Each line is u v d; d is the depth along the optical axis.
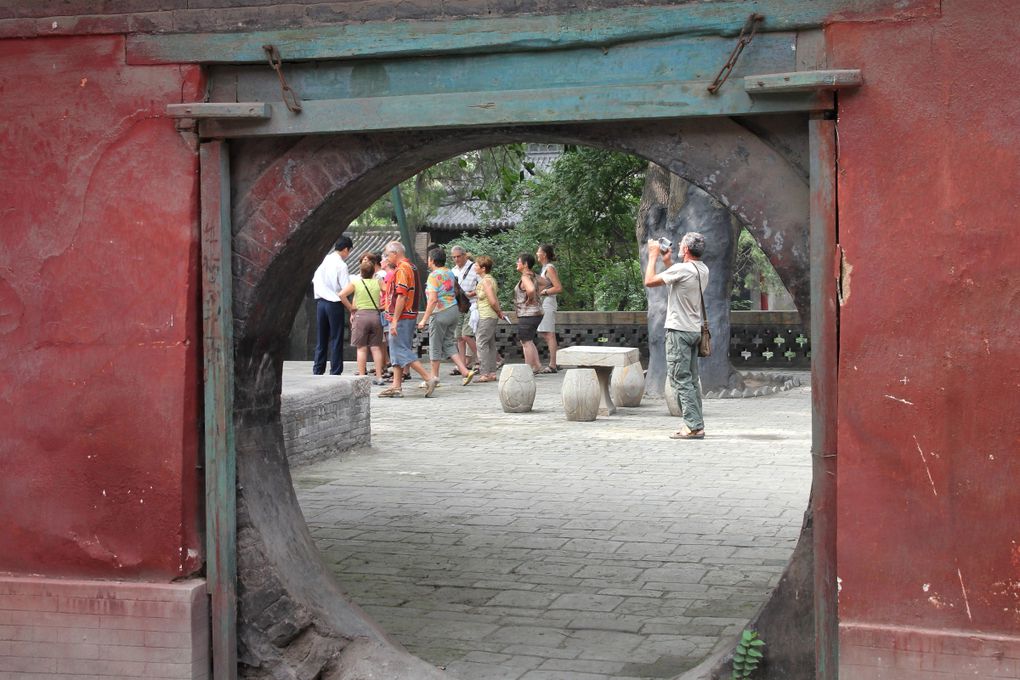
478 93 5.00
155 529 5.44
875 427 4.62
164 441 5.41
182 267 5.36
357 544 8.16
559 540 8.18
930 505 4.58
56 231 5.48
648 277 12.41
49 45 5.45
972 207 4.50
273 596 5.54
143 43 5.35
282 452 6.13
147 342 5.41
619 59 4.91
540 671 5.77
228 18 5.25
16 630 5.53
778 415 14.23
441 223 34.09
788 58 4.70
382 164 5.29
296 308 6.01
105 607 5.44
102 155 5.42
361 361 17.64
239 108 5.17
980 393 4.51
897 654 4.61
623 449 11.78
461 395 16.86
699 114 4.77
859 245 4.62
